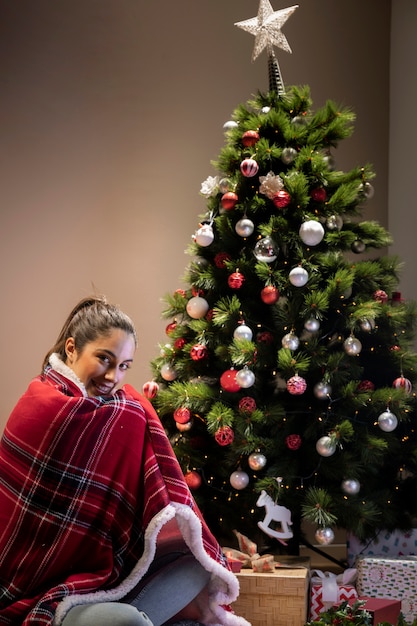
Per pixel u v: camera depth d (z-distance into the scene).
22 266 3.46
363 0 3.62
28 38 3.53
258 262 2.65
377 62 3.60
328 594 2.41
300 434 2.69
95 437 1.81
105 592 1.72
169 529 1.92
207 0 3.58
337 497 2.55
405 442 2.79
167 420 2.81
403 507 2.79
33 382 1.88
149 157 3.53
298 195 2.59
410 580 2.45
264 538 2.80
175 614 1.90
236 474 2.56
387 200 3.55
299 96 2.81
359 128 3.57
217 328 2.68
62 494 1.77
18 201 3.48
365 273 2.68
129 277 3.49
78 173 3.51
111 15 3.56
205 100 3.55
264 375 2.77
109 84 3.54
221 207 2.78
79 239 3.49
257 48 2.91
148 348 3.48
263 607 2.39
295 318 2.58
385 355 2.76
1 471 1.80
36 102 3.51
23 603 1.71
